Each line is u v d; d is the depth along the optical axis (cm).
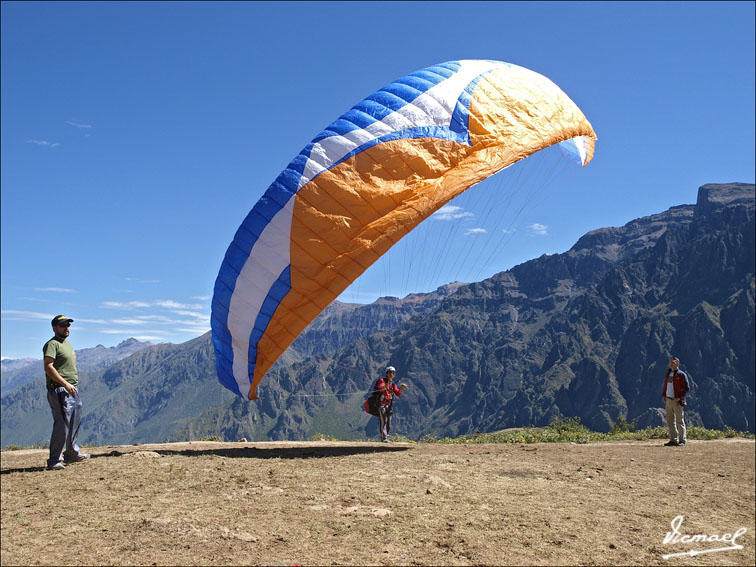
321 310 1446
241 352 1505
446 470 1129
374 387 1731
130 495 893
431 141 1508
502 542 715
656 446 1748
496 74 1772
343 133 1498
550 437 2052
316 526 736
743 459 1456
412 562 632
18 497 886
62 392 1147
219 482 985
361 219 1412
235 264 1473
